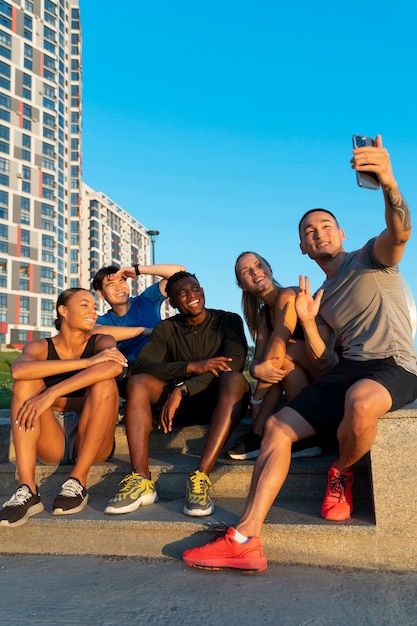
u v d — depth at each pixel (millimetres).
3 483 3428
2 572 2459
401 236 2559
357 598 2107
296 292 3395
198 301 3547
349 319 2883
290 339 3428
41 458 3273
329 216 3131
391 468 2494
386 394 2473
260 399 3395
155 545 2639
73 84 95125
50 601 2102
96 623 1899
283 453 2590
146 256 140625
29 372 3008
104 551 2695
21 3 73812
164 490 3139
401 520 2461
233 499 3035
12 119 72625
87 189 110125
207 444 2922
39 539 2756
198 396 3438
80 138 97188
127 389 3211
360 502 2887
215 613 1973
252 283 3508
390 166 2414
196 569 2439
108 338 3408
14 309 72375
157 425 3779
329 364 3176
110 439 3295
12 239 72688
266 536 2553
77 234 93875
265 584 2256
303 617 1937
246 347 3529
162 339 3654
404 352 2707
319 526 2500
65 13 88125
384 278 2824
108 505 2789
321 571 2418
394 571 2418
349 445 2521
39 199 76875
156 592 2176
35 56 76125
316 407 2674
